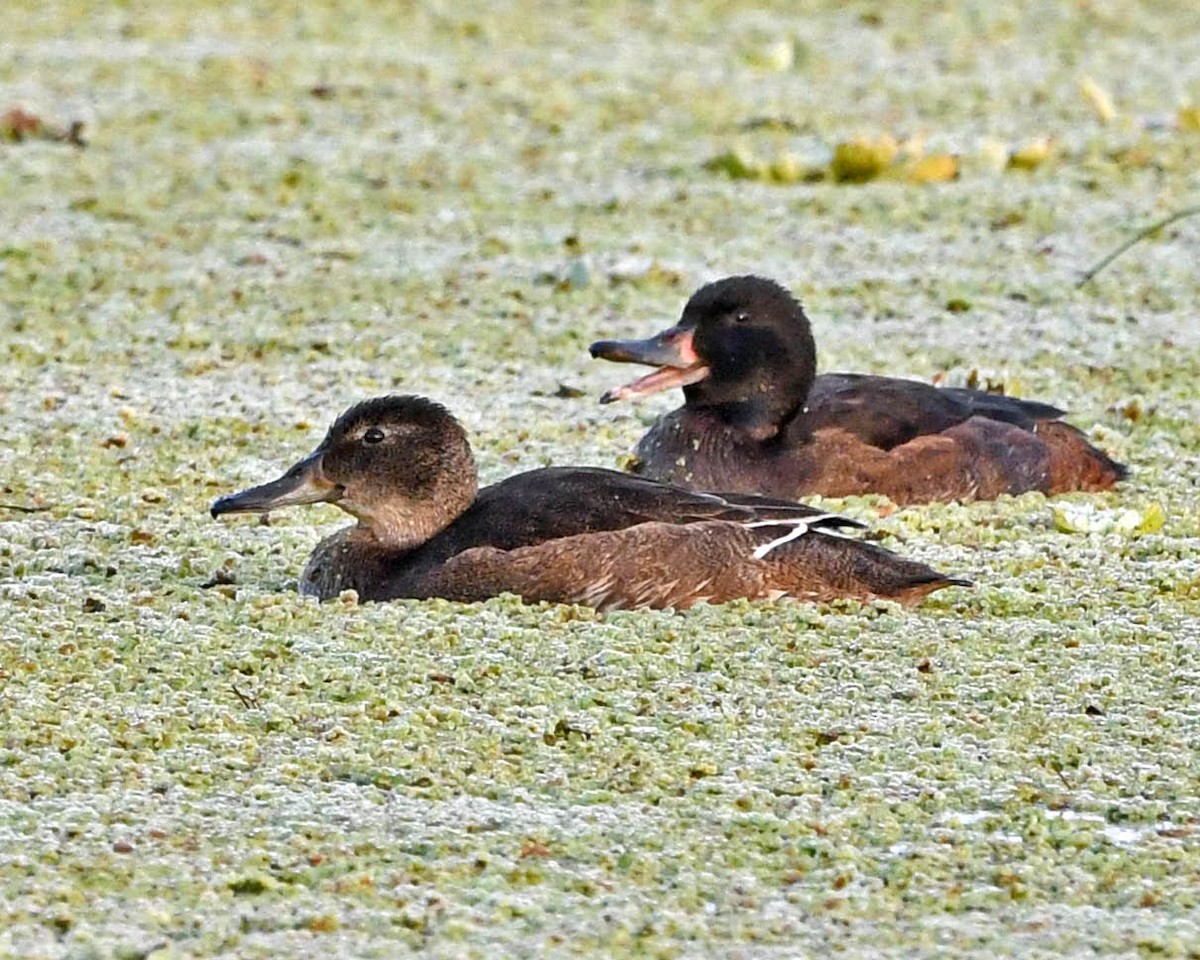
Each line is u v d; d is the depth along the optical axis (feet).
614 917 29.19
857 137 72.90
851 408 48.55
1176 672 37.35
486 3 99.14
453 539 40.52
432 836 31.40
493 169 74.13
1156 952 28.53
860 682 36.76
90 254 64.95
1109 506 46.93
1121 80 85.97
